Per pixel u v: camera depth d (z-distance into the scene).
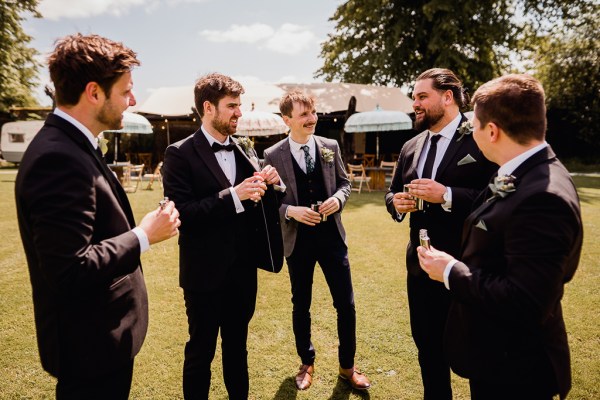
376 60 17.72
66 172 1.14
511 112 1.20
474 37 17.58
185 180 1.97
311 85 17.06
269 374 2.56
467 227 1.36
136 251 1.29
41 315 1.27
